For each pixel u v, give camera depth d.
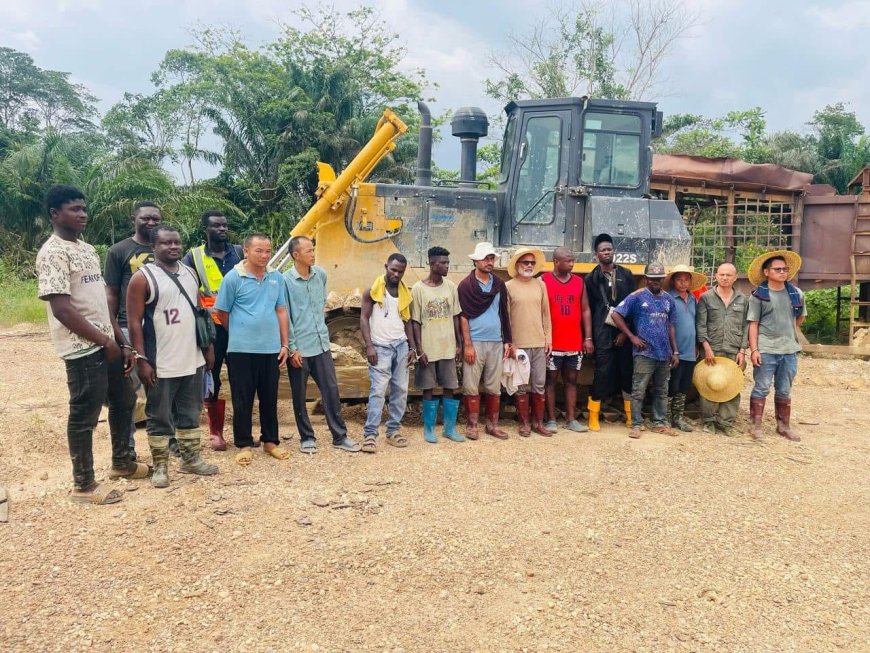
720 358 6.33
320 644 2.89
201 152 24.09
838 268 12.39
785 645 2.98
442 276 5.76
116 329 4.35
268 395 5.15
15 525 3.85
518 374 5.90
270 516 4.07
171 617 3.04
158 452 4.49
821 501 4.64
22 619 2.98
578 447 5.72
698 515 4.32
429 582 3.40
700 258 13.30
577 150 7.09
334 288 7.24
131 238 4.98
